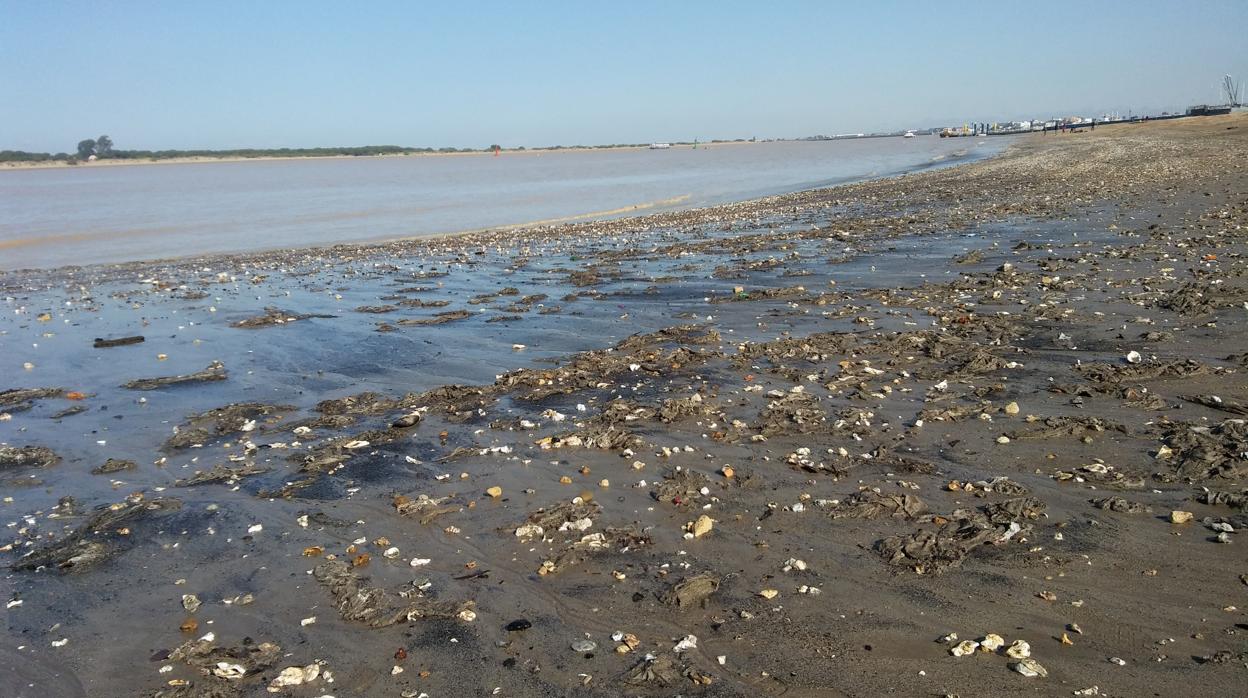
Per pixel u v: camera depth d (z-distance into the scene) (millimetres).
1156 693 5117
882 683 5422
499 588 7000
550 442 10336
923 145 187750
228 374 15031
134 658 6312
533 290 22203
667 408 11117
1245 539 6895
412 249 33875
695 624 6277
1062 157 67000
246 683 5883
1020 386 11273
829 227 32406
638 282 22344
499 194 73875
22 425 12484
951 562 6918
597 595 6793
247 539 8273
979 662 5562
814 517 7949
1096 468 8461
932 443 9547
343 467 10062
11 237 42531
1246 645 5512
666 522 8047
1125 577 6500
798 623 6191
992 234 26500
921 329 14789
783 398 11453
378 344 16641
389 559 7648
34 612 7074
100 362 16359
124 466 10562
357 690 5711
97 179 148875
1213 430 9039
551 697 5508
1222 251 19484
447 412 11977
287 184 110125
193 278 28000
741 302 18672
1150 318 14141
